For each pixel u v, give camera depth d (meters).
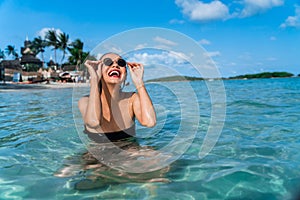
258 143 2.91
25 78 30.48
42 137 3.35
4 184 1.90
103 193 1.74
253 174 2.00
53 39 46.06
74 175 2.05
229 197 1.65
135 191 1.75
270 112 5.25
